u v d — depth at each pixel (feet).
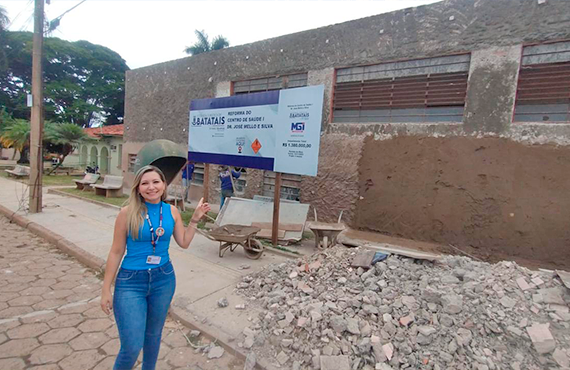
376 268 13.35
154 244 8.14
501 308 10.32
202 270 17.31
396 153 25.18
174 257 19.30
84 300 14.15
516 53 20.59
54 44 110.52
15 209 31.24
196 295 14.24
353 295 11.97
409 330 10.06
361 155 26.84
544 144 19.95
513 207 20.92
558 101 19.84
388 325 10.18
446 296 10.68
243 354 10.28
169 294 8.46
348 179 27.58
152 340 8.50
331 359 9.32
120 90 130.11
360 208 27.02
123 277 7.92
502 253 21.26
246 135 23.73
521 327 9.58
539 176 20.12
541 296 10.57
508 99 20.93
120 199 39.06
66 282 16.02
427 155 23.86
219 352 10.59
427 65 24.11
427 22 23.66
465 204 22.48
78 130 70.79
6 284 15.53
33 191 29.71
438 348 9.43
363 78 27.04
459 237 22.72
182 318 12.37
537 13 19.93
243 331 11.33
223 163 25.40
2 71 107.45
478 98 21.88
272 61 32.07
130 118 48.93
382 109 26.37
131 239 8.01
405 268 13.25
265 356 10.16
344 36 27.58
